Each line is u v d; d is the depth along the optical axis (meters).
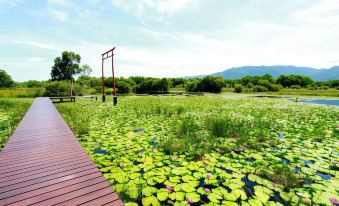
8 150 2.89
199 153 3.27
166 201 2.02
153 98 15.93
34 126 4.45
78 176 2.12
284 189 2.29
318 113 7.55
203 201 2.06
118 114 7.44
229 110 8.36
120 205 1.64
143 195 2.12
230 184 2.33
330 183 2.38
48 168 2.30
